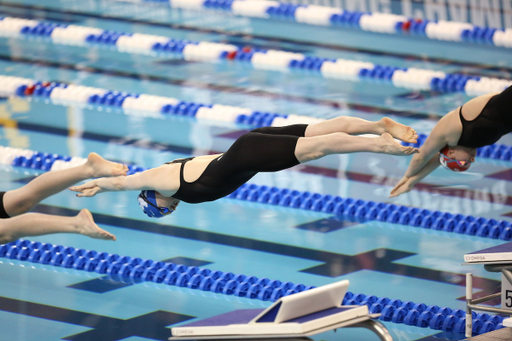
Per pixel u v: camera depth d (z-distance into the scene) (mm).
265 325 13711
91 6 49781
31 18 46469
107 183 16734
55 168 28656
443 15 46125
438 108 33531
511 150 30250
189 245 23547
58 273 21812
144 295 20406
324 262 22391
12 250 23062
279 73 38719
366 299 19906
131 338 17734
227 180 15852
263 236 24266
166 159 28859
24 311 19141
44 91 36312
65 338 17688
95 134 31656
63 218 15500
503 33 43188
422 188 27641
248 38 43375
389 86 36750
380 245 23594
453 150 17250
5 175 28312
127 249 23172
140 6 49969
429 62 39312
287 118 32406
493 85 35906
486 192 27125
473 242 23812
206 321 14531
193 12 48688
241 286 20719
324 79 37812
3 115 33688
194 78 37844
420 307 19453
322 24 46188
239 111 33500
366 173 28969
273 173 29234
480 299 17047
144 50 42125
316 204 26516
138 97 35312
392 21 45750
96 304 19703
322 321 13742
